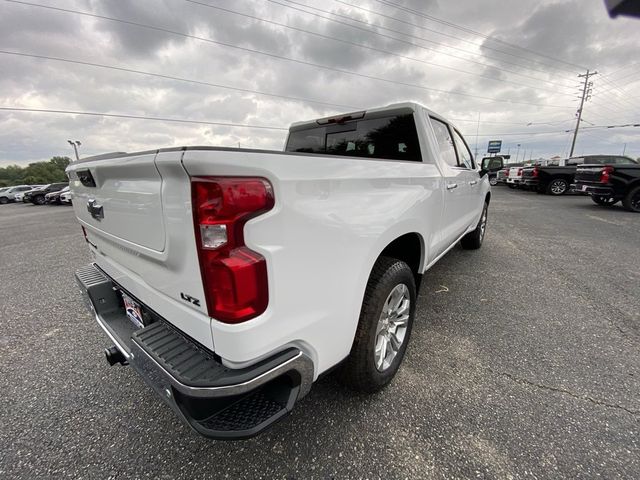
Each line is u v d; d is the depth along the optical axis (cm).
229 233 108
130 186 143
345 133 318
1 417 190
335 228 141
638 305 324
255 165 109
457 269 435
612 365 228
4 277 448
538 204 1187
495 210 1027
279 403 128
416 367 227
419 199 216
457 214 336
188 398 117
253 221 111
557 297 343
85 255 576
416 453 161
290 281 124
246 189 108
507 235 653
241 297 112
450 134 335
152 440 172
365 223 159
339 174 146
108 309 206
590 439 167
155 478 151
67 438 174
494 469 151
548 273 419
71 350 260
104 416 190
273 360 123
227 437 116
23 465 159
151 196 129
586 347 250
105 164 153
